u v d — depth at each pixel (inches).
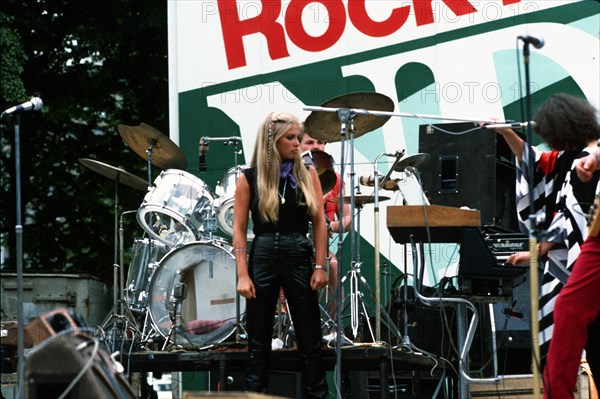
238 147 429.7
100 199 669.9
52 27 642.2
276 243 290.7
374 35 422.9
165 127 677.3
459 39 415.8
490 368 341.4
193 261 338.0
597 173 266.5
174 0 437.7
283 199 291.6
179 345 334.3
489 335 339.6
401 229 293.7
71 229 669.9
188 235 364.2
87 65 667.4
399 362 322.0
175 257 339.6
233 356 313.6
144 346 341.1
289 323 332.8
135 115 676.1
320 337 293.9
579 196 268.1
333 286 351.6
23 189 663.1
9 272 497.7
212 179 430.6
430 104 416.8
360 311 364.5
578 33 406.0
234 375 346.0
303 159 305.4
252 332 292.5
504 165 352.2
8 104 575.5
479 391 305.4
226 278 336.5
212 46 433.7
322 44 426.9
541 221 236.5
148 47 663.1
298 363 328.8
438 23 417.7
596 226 239.9
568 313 243.4
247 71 430.9
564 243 270.7
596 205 243.4
